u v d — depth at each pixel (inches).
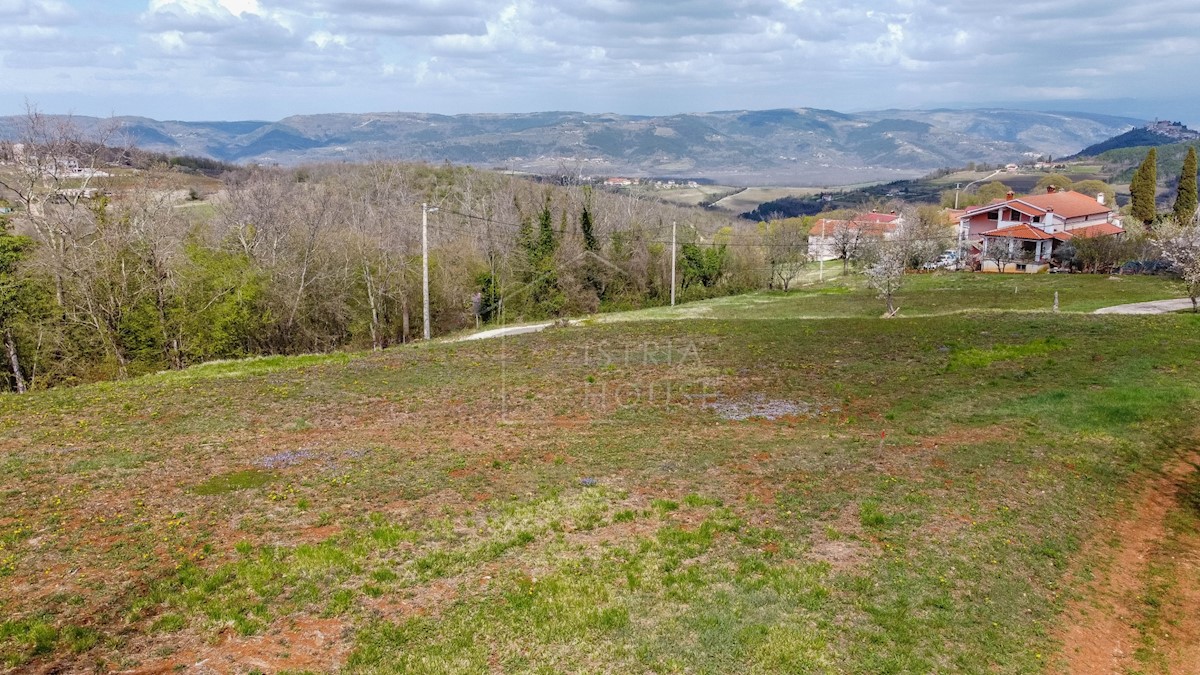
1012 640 395.9
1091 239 2456.9
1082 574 468.8
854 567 460.1
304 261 1729.8
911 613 414.3
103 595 414.9
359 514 534.6
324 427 758.5
